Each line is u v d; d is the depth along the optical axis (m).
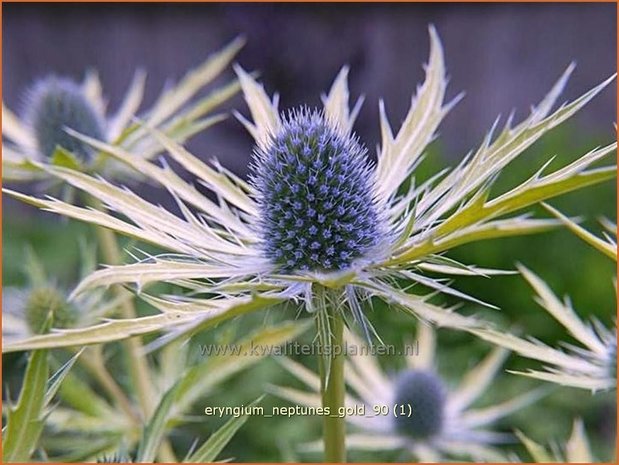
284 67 0.37
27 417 0.11
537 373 0.13
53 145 0.21
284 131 0.14
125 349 0.17
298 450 0.23
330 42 0.39
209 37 0.45
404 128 0.14
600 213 0.35
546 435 0.27
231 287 0.11
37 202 0.11
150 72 0.45
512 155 0.11
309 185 0.14
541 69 0.46
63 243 0.34
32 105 0.22
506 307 0.33
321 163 0.14
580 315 0.32
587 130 0.45
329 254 0.13
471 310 0.33
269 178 0.14
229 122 0.38
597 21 0.45
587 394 0.29
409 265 0.12
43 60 0.45
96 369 0.18
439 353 0.30
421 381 0.21
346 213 0.14
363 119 0.40
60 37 0.45
